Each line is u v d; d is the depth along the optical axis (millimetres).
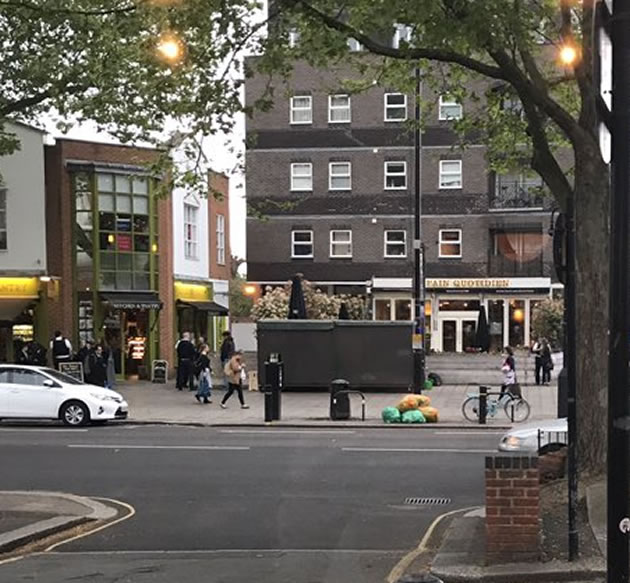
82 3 12734
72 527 9562
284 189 41031
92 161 30141
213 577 7230
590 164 9812
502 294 39438
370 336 26484
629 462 4008
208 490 11672
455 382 28906
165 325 32156
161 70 11844
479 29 9109
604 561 6781
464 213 39875
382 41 13156
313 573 7359
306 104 40844
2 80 17594
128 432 18422
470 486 11789
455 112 39688
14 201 29250
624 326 4008
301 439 17000
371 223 40469
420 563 7645
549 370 28250
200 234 36688
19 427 19531
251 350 34406
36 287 29531
